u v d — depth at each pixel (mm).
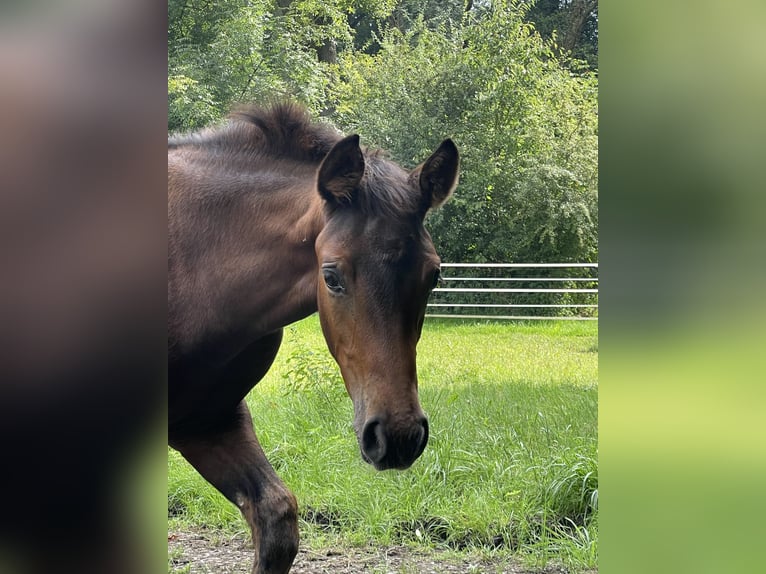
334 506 4930
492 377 8906
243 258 3012
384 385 2521
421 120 18984
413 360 2605
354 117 19609
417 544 4500
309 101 17406
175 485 5219
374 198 2689
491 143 18875
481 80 19203
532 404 7027
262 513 3041
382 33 21359
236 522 4832
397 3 24266
